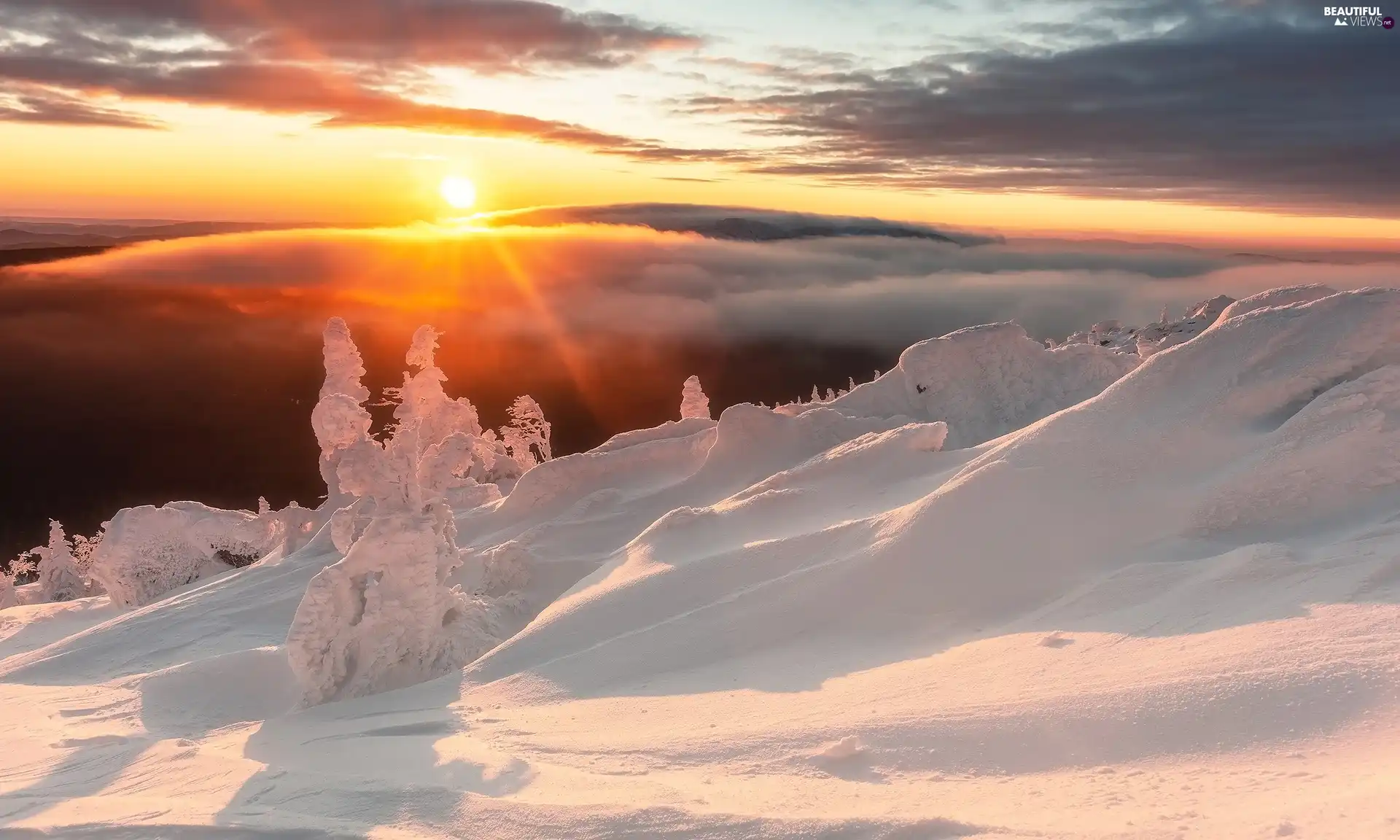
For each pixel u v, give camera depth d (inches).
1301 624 428.1
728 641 621.6
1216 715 360.2
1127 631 487.8
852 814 322.0
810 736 419.8
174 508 1700.3
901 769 375.6
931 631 577.3
